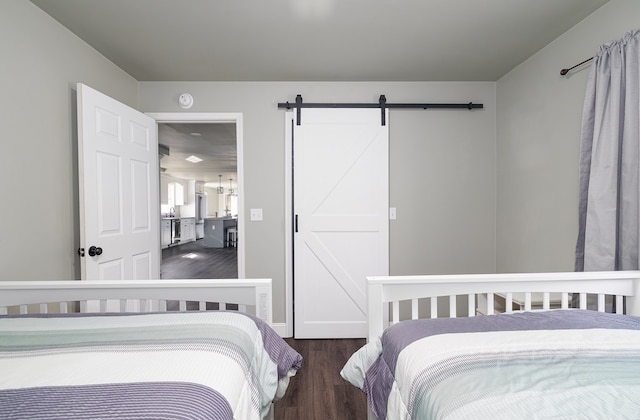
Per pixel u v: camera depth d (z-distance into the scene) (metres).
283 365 1.29
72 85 2.14
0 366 0.82
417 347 0.99
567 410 0.65
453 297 1.46
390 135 3.00
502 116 2.90
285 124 2.97
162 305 1.85
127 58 2.52
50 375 0.78
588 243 1.78
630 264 1.62
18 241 1.75
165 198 9.91
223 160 7.38
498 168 2.97
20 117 1.76
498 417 0.64
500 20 2.04
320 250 2.97
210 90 2.96
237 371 0.90
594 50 1.93
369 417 1.31
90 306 1.51
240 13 1.96
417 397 0.81
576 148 2.07
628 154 1.63
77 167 2.18
